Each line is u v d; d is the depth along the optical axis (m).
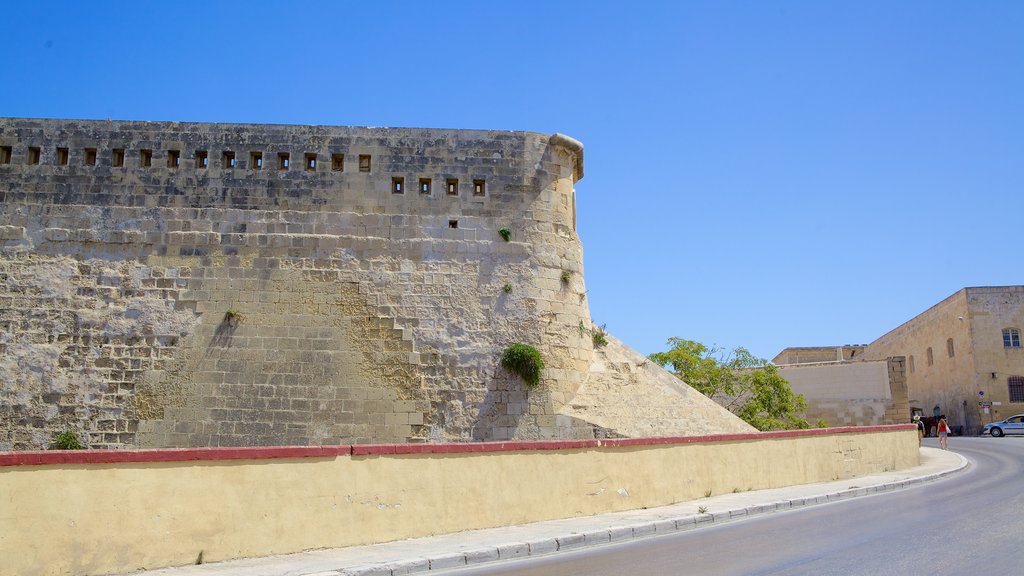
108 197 29.66
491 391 28.94
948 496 22.78
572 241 31.72
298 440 27.70
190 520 13.77
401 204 30.27
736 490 23.95
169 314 28.64
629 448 20.72
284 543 14.63
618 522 17.86
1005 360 63.94
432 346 29.05
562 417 29.19
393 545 15.41
